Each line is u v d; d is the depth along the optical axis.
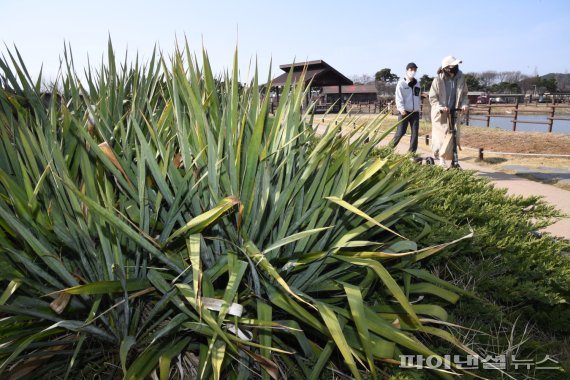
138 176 1.97
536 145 12.36
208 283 1.90
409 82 8.45
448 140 7.86
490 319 2.62
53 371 1.98
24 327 1.91
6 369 1.87
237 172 2.10
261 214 2.04
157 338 1.83
